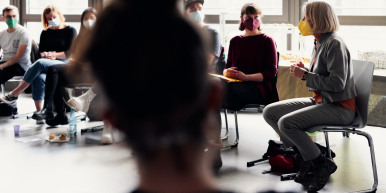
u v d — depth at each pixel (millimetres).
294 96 4641
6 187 2852
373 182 2902
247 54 3541
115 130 299
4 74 5156
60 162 3379
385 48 5637
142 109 288
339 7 5688
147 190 301
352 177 3004
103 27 291
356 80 2811
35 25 6836
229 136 4141
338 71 2617
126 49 286
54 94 4520
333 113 2662
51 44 4996
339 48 2637
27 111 5371
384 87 4383
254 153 3592
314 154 2684
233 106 3523
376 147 3770
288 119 2674
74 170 3186
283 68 4664
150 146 296
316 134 3678
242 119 4949
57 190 2791
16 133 4211
